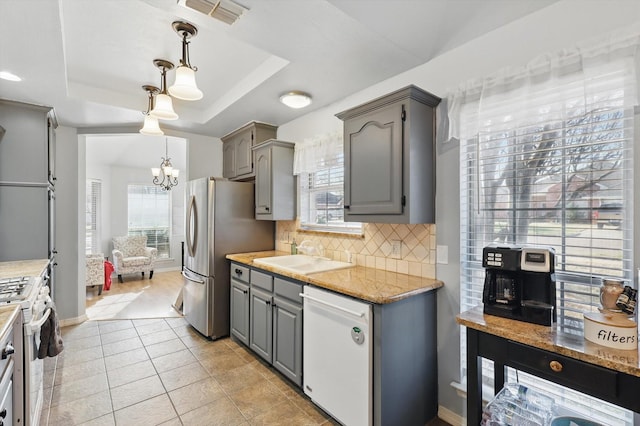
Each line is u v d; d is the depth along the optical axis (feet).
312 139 9.52
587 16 4.70
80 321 11.75
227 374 8.02
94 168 19.67
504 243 5.73
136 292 16.16
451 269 6.30
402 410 5.72
